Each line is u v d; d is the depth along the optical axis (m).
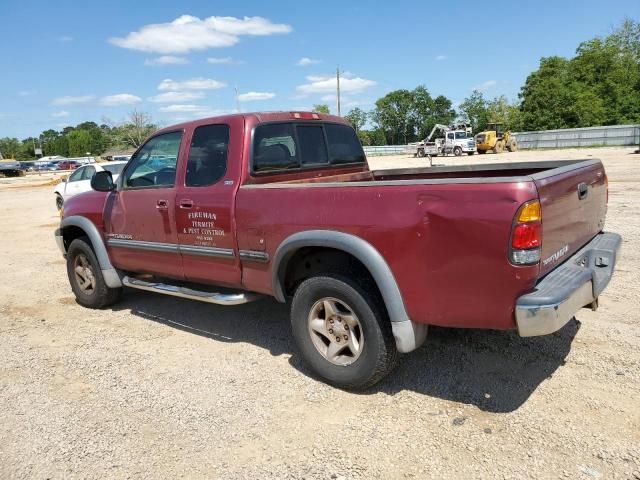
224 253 4.36
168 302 6.22
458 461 2.91
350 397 3.69
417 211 3.18
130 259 5.41
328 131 5.23
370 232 3.38
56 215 16.36
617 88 60.00
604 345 4.16
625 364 3.84
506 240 2.89
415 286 3.26
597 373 3.74
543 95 59.91
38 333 5.39
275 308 5.73
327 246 3.58
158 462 3.08
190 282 5.41
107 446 3.27
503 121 77.25
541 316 2.85
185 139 4.69
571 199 3.42
